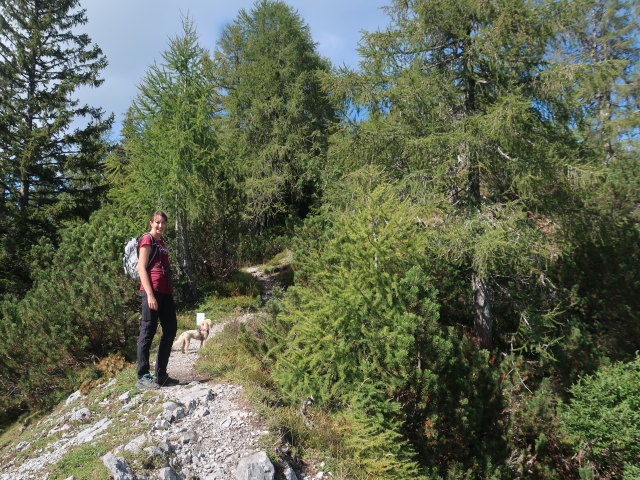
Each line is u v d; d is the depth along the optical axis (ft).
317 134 60.34
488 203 29.89
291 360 16.71
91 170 63.26
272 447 12.88
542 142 27.53
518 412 22.07
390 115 30.81
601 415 20.66
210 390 15.72
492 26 27.84
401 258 19.48
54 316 24.17
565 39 33.55
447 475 17.48
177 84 34.60
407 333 17.07
